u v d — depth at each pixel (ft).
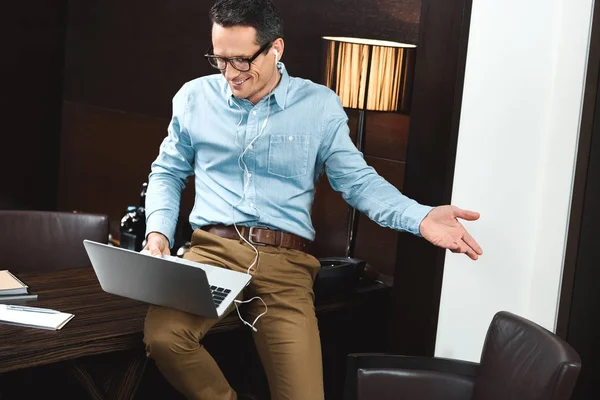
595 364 10.65
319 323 11.60
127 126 17.61
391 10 12.64
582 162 10.01
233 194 9.79
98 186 18.49
